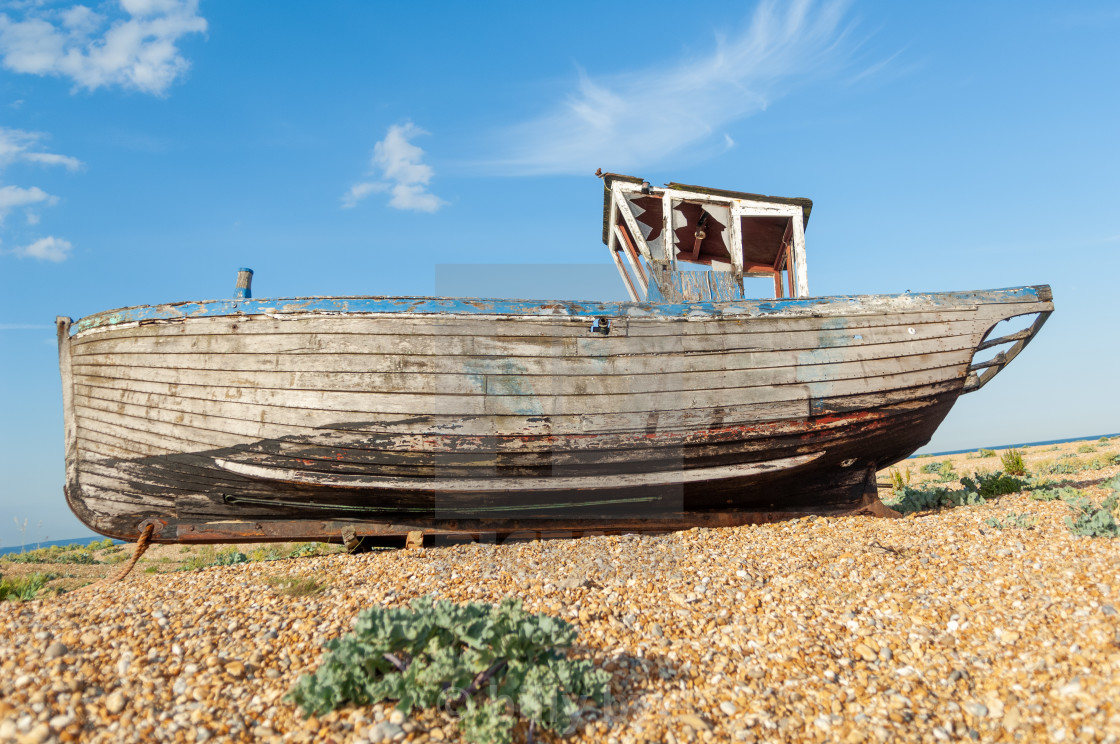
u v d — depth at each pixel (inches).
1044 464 584.7
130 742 119.5
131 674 145.7
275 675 151.3
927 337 332.5
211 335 288.5
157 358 293.0
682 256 468.4
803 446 326.0
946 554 245.0
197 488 298.0
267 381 283.9
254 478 288.0
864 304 329.4
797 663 161.3
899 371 328.8
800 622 187.3
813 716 135.6
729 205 374.9
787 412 316.2
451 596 215.5
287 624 184.1
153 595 213.8
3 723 121.0
